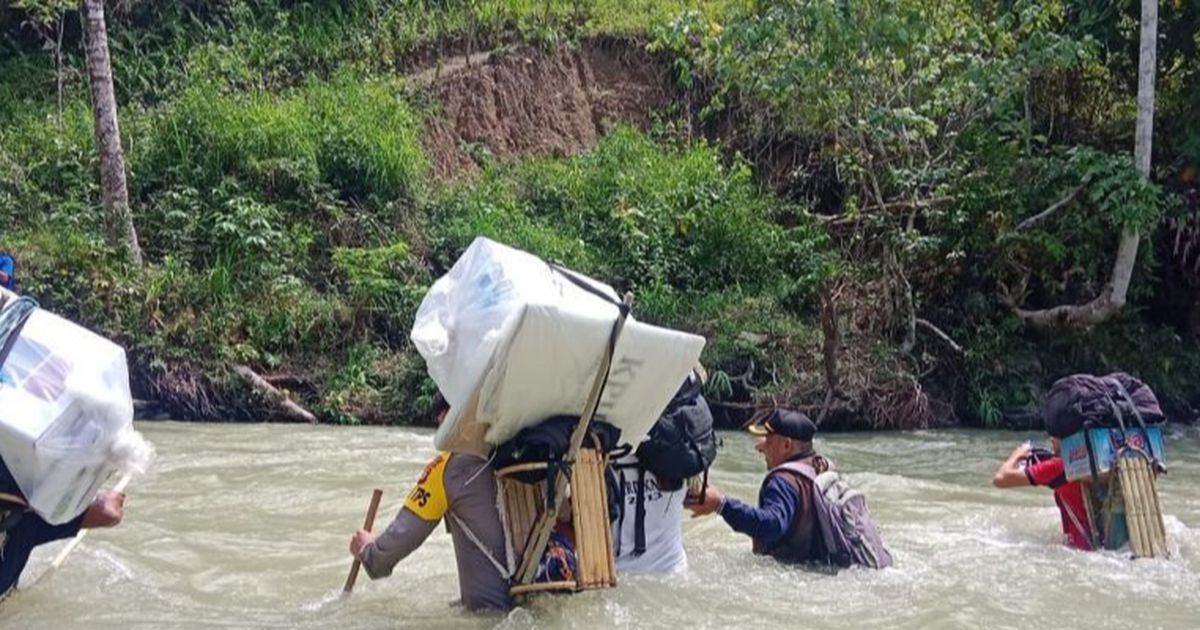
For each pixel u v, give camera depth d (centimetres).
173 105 1540
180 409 1213
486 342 447
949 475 946
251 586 545
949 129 1373
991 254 1380
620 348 455
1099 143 1472
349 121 1511
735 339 1310
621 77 1747
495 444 472
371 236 1444
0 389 446
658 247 1438
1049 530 676
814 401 1268
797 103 1432
